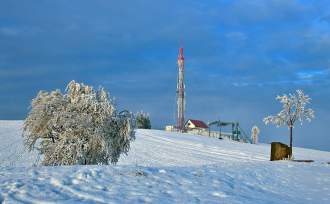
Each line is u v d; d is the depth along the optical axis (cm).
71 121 2653
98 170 1717
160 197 1377
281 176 2169
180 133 8844
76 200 1257
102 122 2719
